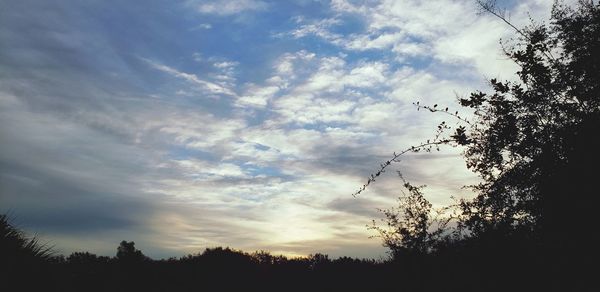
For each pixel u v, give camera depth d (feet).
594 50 19.35
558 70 20.22
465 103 21.66
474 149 22.39
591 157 18.43
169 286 101.86
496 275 22.71
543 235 20.72
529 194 20.80
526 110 20.48
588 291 19.34
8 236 25.67
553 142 19.63
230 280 134.62
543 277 21.06
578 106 19.63
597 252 18.84
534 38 20.72
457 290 26.05
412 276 29.09
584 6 20.56
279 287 108.47
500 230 22.49
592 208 18.52
